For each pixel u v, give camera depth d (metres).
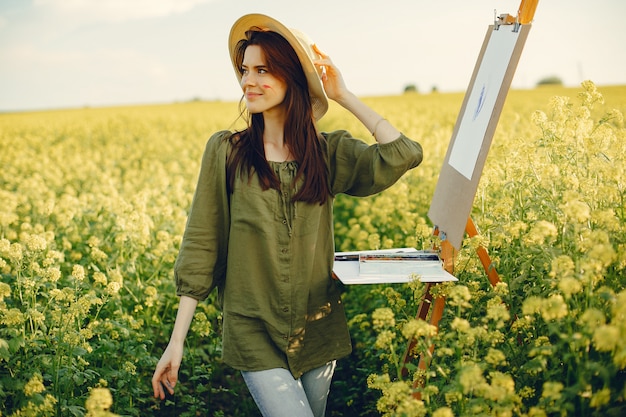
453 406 2.81
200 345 5.22
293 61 2.95
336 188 3.13
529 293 3.12
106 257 5.31
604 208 3.29
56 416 3.37
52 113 35.62
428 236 4.10
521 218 3.54
